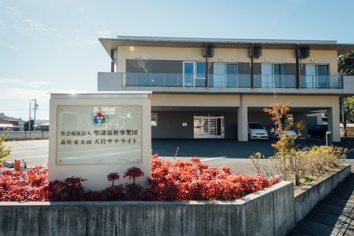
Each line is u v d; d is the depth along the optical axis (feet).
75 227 10.82
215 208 11.01
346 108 116.78
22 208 10.89
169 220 10.97
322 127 90.94
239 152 41.86
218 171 17.57
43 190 12.50
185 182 13.82
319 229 14.16
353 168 30.32
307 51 61.36
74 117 13.91
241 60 62.23
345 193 20.58
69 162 13.66
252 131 63.93
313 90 57.62
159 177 13.98
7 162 30.89
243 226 10.84
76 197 12.49
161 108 64.85
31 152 47.42
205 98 59.06
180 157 36.27
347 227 14.39
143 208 10.95
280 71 62.95
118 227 10.88
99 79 54.29
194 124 73.72
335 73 63.00
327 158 24.32
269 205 12.44
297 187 17.51
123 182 13.75
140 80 55.42
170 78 56.29
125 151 13.96
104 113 14.05
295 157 20.25
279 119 21.42
